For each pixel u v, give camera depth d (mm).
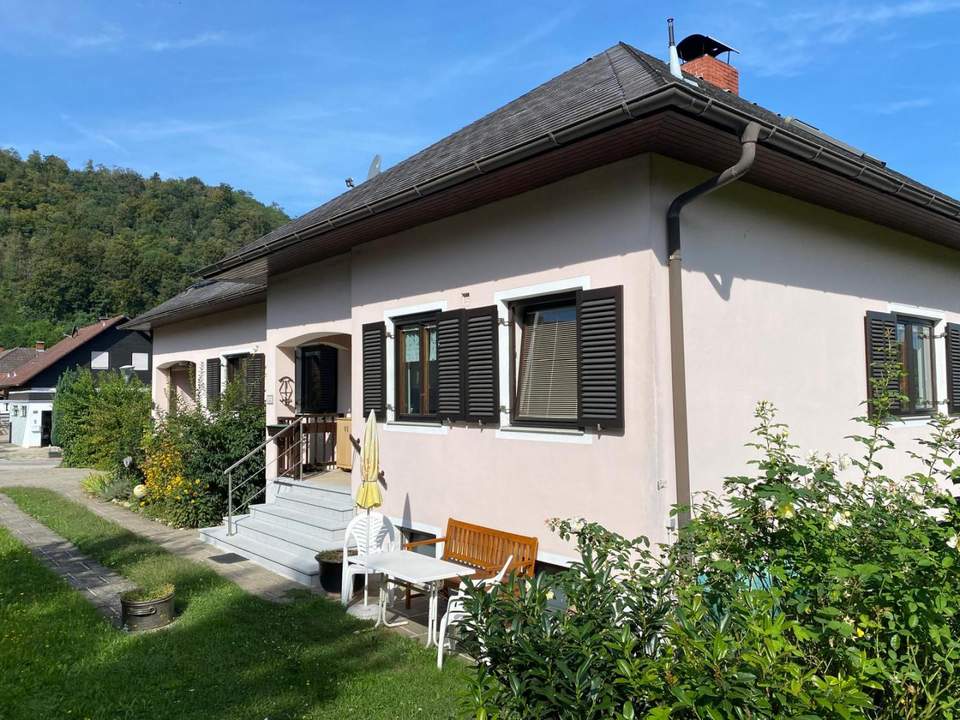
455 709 4660
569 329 6398
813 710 2301
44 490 16281
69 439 23250
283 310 11070
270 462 11188
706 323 5930
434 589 5957
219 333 14820
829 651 2945
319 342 11539
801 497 3580
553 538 6176
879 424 4551
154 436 12805
